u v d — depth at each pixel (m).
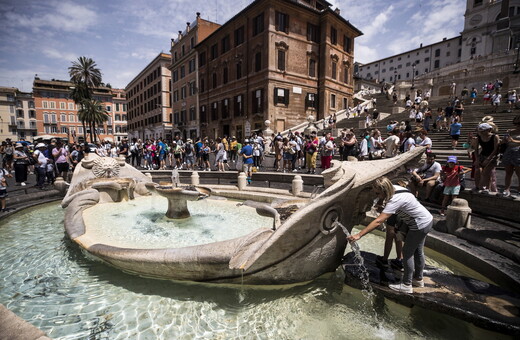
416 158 4.22
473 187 7.80
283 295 3.81
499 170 11.14
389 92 32.81
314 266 4.02
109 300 3.64
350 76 34.38
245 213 7.33
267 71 26.59
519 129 6.11
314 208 3.68
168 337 3.01
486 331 2.99
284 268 3.83
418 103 24.09
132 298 3.69
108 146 23.58
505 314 2.98
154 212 7.11
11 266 4.54
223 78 33.03
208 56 35.50
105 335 3.02
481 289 3.50
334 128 23.58
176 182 7.14
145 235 5.25
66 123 76.31
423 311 3.34
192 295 3.75
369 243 5.82
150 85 57.53
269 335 3.07
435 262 5.00
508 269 4.07
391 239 4.12
